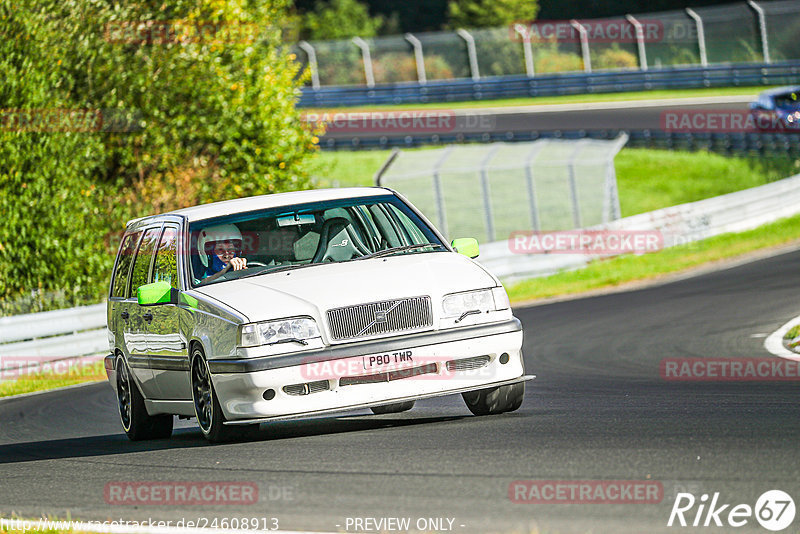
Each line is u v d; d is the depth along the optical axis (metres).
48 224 77.44
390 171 148.88
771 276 74.00
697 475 20.09
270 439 28.75
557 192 141.00
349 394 27.12
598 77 186.75
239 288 28.89
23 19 77.50
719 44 185.25
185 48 87.56
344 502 20.25
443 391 27.64
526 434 25.94
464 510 18.92
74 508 22.34
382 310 27.48
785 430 24.36
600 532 17.00
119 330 34.75
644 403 31.45
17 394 54.22
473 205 137.88
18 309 74.38
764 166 140.75
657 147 153.00
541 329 60.28
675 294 70.56
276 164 93.56
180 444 30.86
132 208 88.12
